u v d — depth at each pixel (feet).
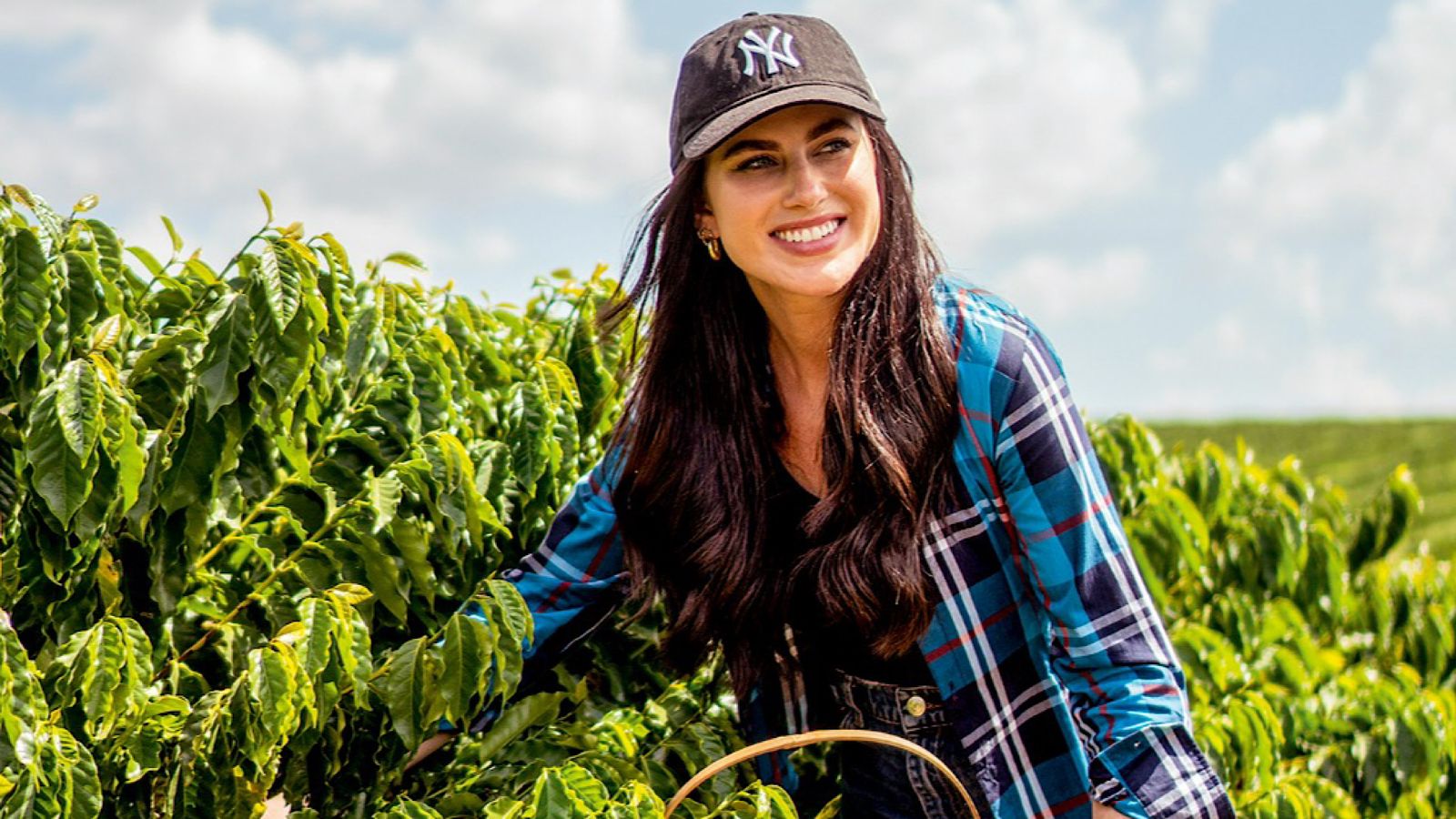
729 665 6.99
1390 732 9.30
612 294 7.55
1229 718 8.64
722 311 6.70
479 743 7.02
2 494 5.83
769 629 6.82
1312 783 9.02
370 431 6.87
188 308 6.54
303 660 5.87
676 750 7.20
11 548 5.83
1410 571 11.03
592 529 7.11
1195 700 9.02
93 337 6.04
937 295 6.45
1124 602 6.19
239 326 5.94
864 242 6.23
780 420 6.75
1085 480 6.18
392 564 6.52
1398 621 10.77
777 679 7.18
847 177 6.12
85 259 5.95
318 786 6.64
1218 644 9.21
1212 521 10.32
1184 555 9.57
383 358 6.98
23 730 5.31
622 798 5.96
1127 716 6.10
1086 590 6.17
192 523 6.15
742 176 6.17
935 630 6.50
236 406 6.05
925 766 6.84
